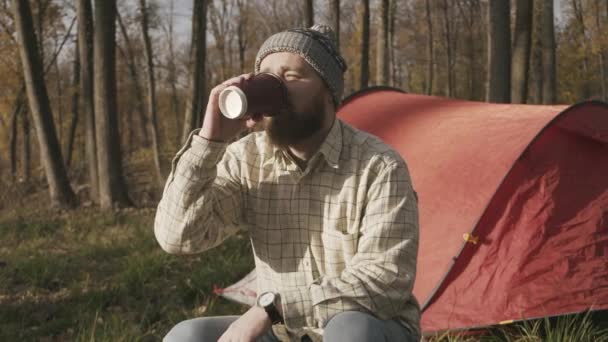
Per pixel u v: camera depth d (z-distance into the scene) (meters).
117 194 11.37
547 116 4.26
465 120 4.80
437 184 4.36
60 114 28.45
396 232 1.65
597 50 28.98
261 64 1.80
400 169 1.73
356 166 1.74
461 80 41.69
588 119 4.26
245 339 1.60
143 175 24.00
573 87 30.50
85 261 6.29
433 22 36.78
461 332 3.76
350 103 6.17
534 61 17.73
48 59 25.88
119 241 7.21
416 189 4.46
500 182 4.00
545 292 3.71
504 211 4.00
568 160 4.14
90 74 14.47
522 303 3.69
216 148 1.74
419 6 35.28
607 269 3.79
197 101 13.45
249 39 32.94
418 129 5.04
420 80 41.72
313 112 1.71
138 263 5.53
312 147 1.79
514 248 3.89
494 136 4.37
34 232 8.12
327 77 1.72
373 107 5.82
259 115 1.66
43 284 5.26
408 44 38.59
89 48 14.45
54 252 6.85
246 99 1.55
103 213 10.17
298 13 31.97
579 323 3.66
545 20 14.80
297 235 1.81
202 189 1.77
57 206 11.95
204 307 4.47
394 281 1.61
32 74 11.89
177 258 5.89
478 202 4.04
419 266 4.11
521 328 3.71
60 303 4.71
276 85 1.64
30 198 13.77
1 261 6.08
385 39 15.58
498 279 3.83
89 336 3.72
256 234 1.88
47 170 12.07
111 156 11.33
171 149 27.42
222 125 1.72
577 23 29.98
